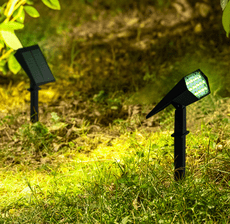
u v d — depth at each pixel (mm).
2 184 4453
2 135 5934
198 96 3482
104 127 6180
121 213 3391
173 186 3668
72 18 12844
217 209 3363
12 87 8648
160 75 8344
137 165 4137
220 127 5348
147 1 12578
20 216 3588
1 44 5535
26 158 5137
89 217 3398
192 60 8656
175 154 3680
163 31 10617
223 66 8094
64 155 5168
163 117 6309
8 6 5371
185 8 11164
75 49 10727
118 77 8719
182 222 3139
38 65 5219
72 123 6219
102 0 13422
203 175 3924
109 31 11633
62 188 4094
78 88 8359
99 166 4469
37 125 5484
